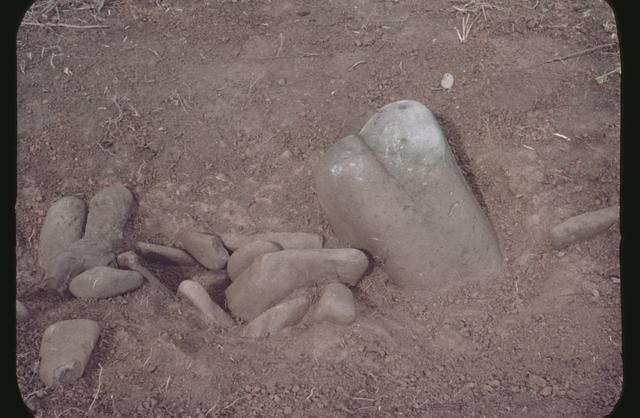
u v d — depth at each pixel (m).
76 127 3.75
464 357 3.22
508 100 3.72
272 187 3.64
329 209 3.42
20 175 3.68
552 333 3.25
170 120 3.77
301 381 3.13
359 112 3.75
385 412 3.05
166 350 3.17
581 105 3.71
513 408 3.05
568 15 4.01
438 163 3.30
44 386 3.08
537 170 3.57
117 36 4.01
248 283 3.34
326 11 4.09
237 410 3.05
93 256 3.44
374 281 3.42
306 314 3.31
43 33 4.01
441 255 3.36
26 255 3.54
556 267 3.42
